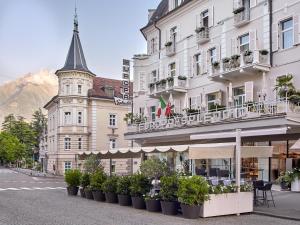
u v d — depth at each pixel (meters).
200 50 31.59
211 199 13.87
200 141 26.36
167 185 14.34
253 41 25.53
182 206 13.66
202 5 31.48
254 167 24.66
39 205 16.98
